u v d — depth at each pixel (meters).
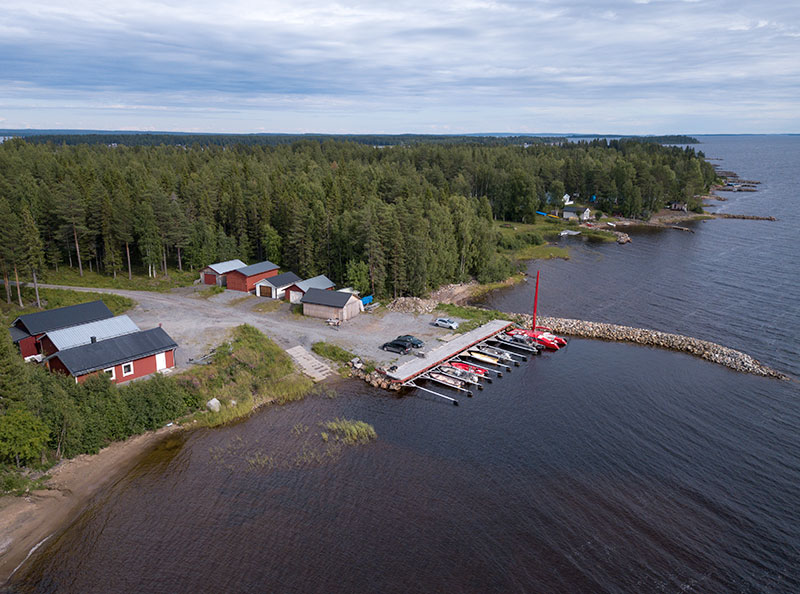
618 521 35.25
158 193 91.88
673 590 29.86
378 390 54.97
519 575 30.84
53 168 126.69
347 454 42.97
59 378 45.56
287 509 36.38
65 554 32.50
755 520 35.44
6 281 70.62
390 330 69.94
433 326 71.88
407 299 80.81
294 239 90.50
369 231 79.56
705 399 52.25
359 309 76.19
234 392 52.34
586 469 40.88
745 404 51.16
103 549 32.91
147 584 30.25
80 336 53.62
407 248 83.50
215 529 34.53
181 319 68.94
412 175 157.62
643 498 37.53
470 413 49.94
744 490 38.47
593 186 181.38
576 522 35.16
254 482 39.41
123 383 50.22
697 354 63.19
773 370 58.03
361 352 62.53
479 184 171.38
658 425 47.44
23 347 53.97
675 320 75.69
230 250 97.12
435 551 32.59
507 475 40.12
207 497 37.75
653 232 148.62
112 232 90.69
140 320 68.25
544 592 29.70
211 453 43.31
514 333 69.56
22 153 158.38
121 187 101.81
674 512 36.12
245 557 32.16
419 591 29.69
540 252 123.06
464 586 30.08
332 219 91.31
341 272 87.81
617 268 108.38
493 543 33.25
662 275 101.44
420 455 42.84
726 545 33.25
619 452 43.19
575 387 55.22
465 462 41.81
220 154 197.25
